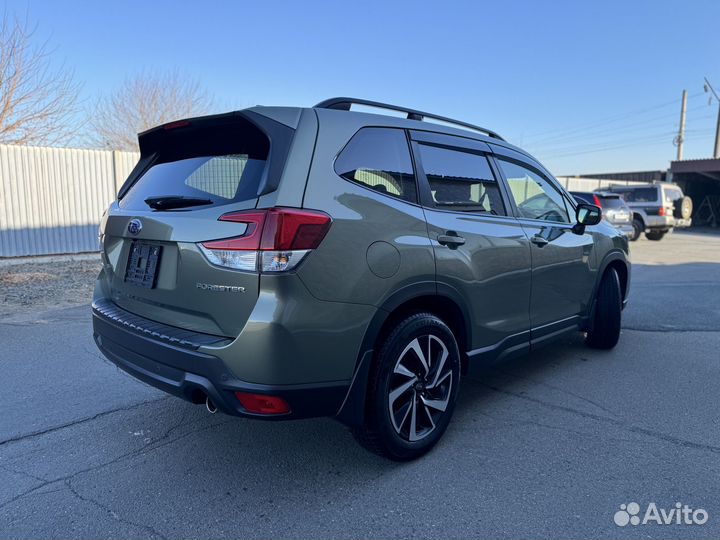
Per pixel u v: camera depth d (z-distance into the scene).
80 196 11.90
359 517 2.47
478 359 3.38
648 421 3.52
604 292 4.91
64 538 2.30
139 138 3.33
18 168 11.02
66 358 4.79
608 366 4.67
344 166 2.64
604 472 2.86
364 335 2.58
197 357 2.42
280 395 2.34
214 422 3.48
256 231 2.31
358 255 2.53
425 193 3.05
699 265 11.83
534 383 4.24
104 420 3.50
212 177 2.71
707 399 3.91
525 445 3.18
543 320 3.99
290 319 2.31
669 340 5.52
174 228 2.59
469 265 3.18
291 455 3.05
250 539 2.31
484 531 2.36
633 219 18.55
